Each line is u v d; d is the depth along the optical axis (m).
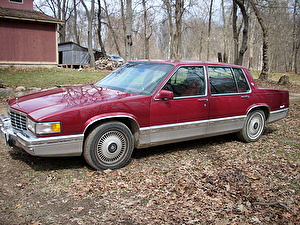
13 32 20.53
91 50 27.27
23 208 3.05
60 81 14.78
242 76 5.78
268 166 4.63
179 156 4.96
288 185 3.95
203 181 3.97
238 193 3.64
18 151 4.73
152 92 4.45
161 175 4.11
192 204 3.32
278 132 6.98
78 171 4.08
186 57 63.97
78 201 3.27
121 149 4.23
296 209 3.28
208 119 5.10
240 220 3.03
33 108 3.86
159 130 4.52
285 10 33.84
